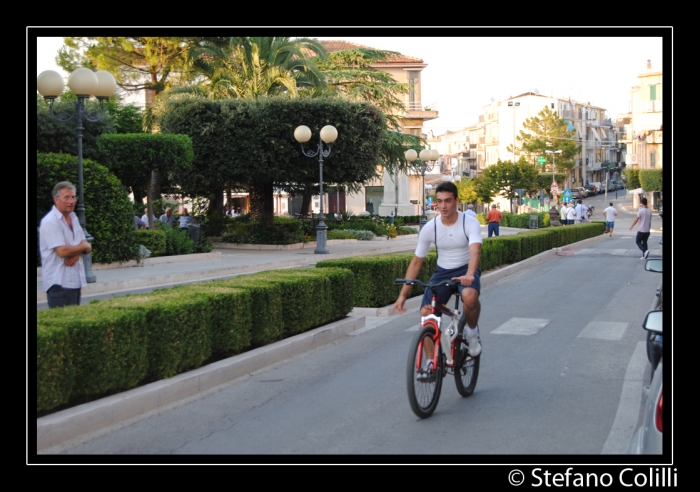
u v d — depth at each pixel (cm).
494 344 970
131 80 3844
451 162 14625
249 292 832
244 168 2852
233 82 3316
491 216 3534
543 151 9719
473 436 563
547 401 669
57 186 777
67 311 645
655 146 7750
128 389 653
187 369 736
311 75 3416
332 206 6225
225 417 624
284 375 790
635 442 366
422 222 3428
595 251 2994
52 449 537
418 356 598
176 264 2156
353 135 2889
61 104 2816
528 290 1617
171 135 2530
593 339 999
